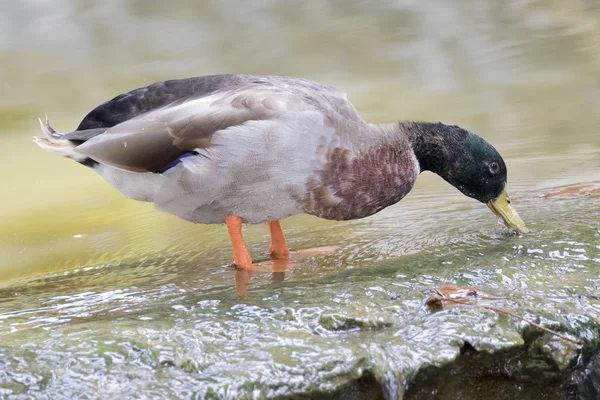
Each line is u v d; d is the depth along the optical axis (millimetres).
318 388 5109
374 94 17234
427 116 15281
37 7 25234
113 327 5781
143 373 5152
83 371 5156
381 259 7797
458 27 22438
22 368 5188
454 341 5496
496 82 17594
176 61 20578
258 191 7676
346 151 7730
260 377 5070
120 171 8047
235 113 7648
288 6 25422
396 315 5926
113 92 18172
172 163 7789
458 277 6730
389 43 21344
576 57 18953
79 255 8977
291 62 20031
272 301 6309
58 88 18578
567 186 10117
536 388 5773
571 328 5801
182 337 5578
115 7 25516
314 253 8320
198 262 8367
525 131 13766
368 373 5227
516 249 7535
